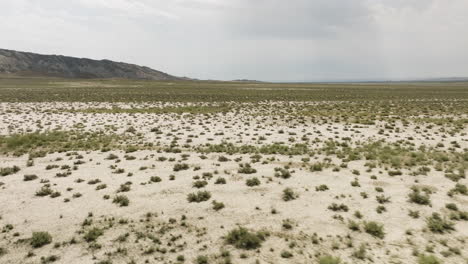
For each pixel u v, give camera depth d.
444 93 86.81
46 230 11.90
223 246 10.73
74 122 37.59
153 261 9.88
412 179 17.47
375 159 21.61
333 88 121.12
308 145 26.38
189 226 12.24
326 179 17.67
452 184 16.58
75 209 13.72
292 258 9.95
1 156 22.78
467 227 11.92
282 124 37.25
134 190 16.06
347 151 23.80
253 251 10.37
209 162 21.39
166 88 109.19
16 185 16.75
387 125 35.28
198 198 14.84
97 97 69.50
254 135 30.95
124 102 61.09
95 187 16.47
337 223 12.35
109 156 22.41
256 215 13.18
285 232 11.69
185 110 49.75
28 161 21.22
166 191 15.95
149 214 13.20
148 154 23.64
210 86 133.62
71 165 20.64
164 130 33.47
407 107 51.53
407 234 11.44
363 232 11.58
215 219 12.83
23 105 54.03
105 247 10.70
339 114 44.19
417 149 24.31
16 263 9.80
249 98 71.12
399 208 13.69
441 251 10.24
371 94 83.31
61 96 70.44
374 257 9.97
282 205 14.19
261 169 19.66
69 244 10.91
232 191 15.93
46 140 27.42
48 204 14.23
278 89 111.19
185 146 26.31
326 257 9.51
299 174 18.62
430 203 14.08
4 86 111.25
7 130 31.95
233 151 24.45
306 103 60.72
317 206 14.03
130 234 11.62
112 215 13.16
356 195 15.24
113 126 35.09
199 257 9.83
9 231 11.80
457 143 26.11
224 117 42.88
